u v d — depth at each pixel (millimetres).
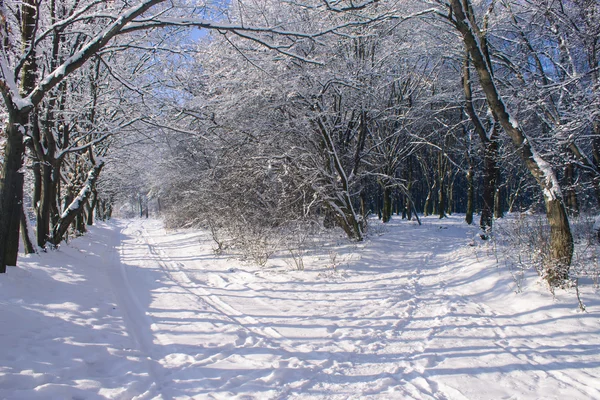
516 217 10992
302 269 9789
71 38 9992
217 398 3637
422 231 16078
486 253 9930
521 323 5746
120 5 8227
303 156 11633
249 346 5027
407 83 17938
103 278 9250
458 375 4133
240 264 11070
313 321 6102
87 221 24922
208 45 11305
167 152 18547
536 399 3646
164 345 5047
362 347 4996
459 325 5785
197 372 4211
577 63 10883
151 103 10062
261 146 11969
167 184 24234
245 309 6793
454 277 8891
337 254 11023
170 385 3904
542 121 10930
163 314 6453
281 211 11906
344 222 12578
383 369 4324
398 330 5641
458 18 7102
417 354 4730
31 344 4391
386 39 13062
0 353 4008
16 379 3562
